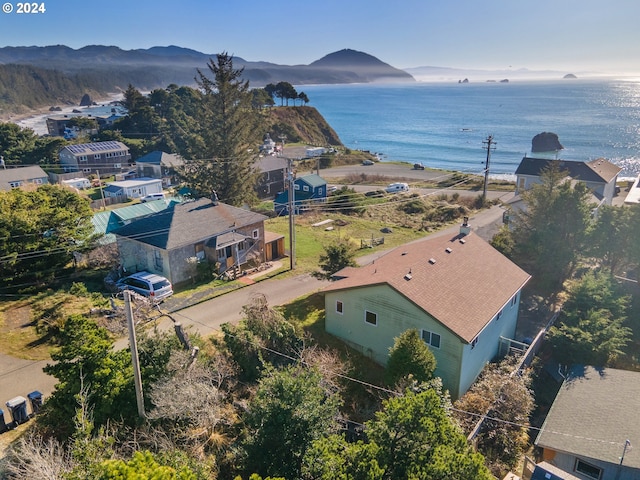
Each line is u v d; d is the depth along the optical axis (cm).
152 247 3059
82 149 8994
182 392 1575
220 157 4819
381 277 2264
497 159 11806
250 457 1398
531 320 2892
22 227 2758
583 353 2433
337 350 2366
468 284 2383
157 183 7175
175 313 2669
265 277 3338
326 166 9588
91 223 3525
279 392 1449
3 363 2048
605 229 3186
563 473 1461
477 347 2198
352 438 1745
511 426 1894
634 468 1575
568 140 14738
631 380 2047
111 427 1498
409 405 1214
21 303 2628
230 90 4766
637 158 11762
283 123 12469
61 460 1241
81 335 1553
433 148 13762
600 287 2806
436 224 5169
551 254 3123
